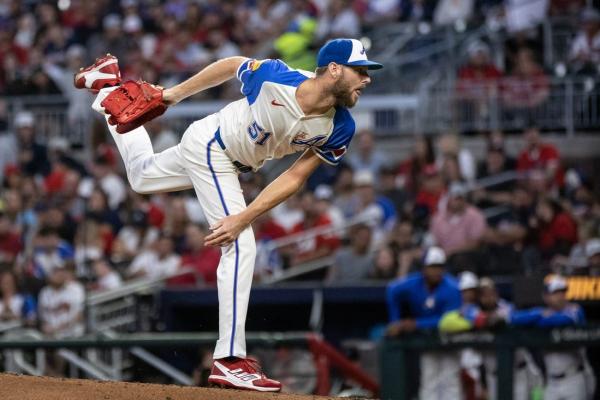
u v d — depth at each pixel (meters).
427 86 63.16
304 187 57.09
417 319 41.06
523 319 38.50
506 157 56.62
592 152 60.94
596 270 41.50
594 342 38.16
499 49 65.50
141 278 51.38
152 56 72.69
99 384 24.03
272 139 23.47
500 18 67.19
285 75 23.11
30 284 49.75
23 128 62.84
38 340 41.31
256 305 48.69
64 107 67.88
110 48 73.94
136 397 23.09
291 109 22.98
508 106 62.12
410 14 72.00
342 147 23.73
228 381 23.61
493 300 40.38
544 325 38.34
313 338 39.72
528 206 50.34
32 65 73.56
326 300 47.75
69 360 43.69
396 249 48.16
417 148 55.78
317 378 40.16
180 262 51.19
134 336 40.75
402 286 41.34
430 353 39.22
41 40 76.62
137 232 54.94
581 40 63.28
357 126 62.69
